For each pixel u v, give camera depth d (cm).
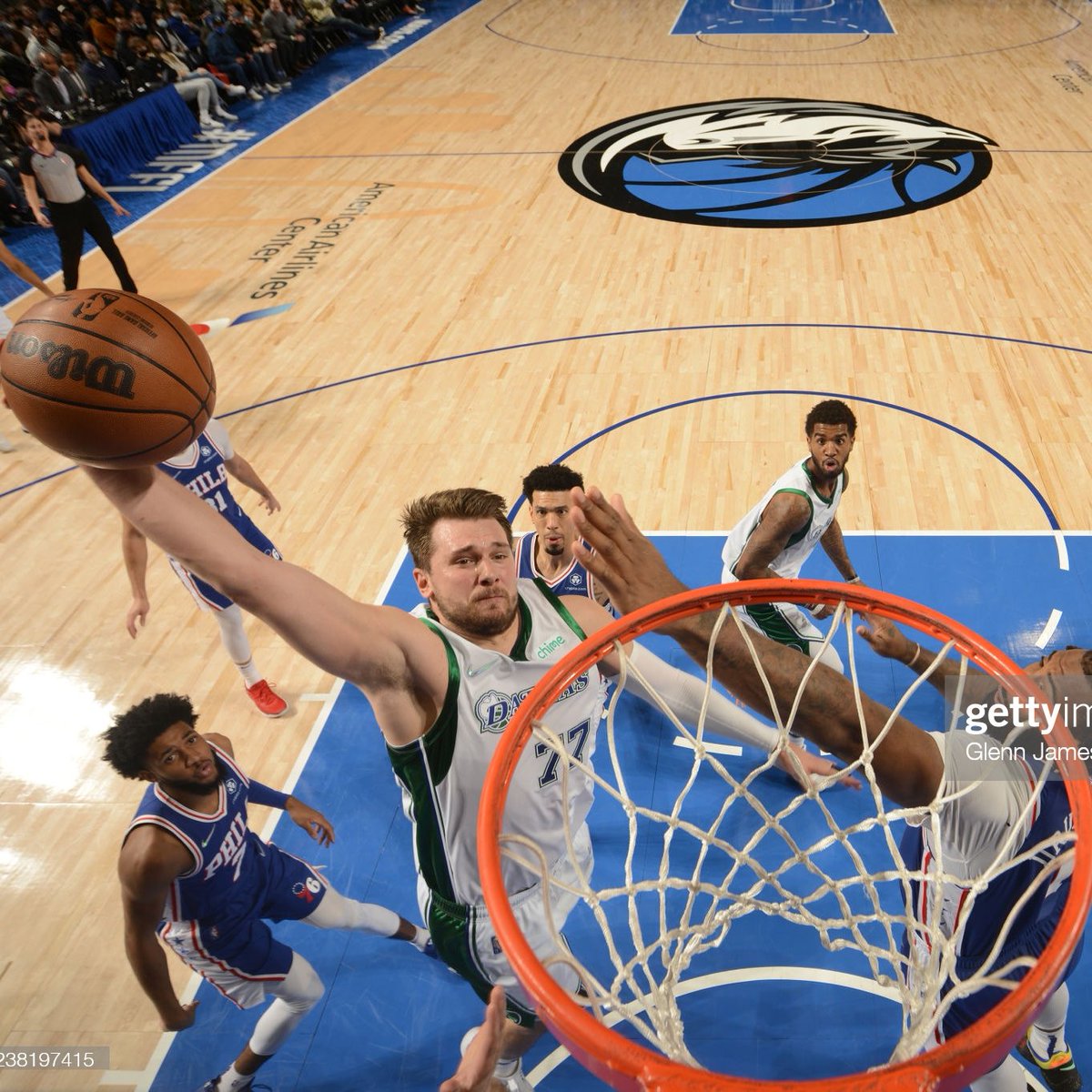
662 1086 116
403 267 860
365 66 1523
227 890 279
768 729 241
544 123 1220
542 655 236
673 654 418
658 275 821
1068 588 479
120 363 166
